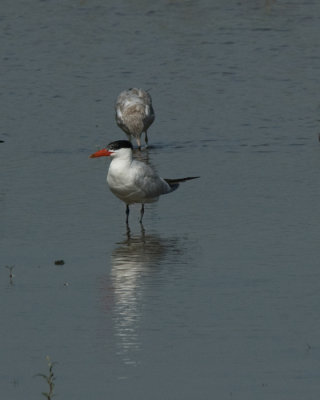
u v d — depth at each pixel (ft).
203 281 43.75
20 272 45.78
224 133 80.18
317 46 116.26
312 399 31.65
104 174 67.26
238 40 120.57
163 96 94.99
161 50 116.06
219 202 58.80
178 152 74.28
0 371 34.30
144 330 37.70
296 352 35.29
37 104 91.97
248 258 47.26
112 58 112.47
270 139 77.36
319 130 80.02
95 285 43.55
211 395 32.09
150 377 33.50
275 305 40.24
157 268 46.01
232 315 39.14
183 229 53.16
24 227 54.08
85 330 37.88
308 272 44.73
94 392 32.50
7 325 38.60
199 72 104.73
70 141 78.38
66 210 57.72
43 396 32.37
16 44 120.47
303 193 60.39
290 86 97.30
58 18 136.56
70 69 107.45
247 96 93.61
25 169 68.64
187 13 138.92
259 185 62.80
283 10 139.74
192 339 36.70
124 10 141.79
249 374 33.58
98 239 51.60
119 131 82.79
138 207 58.34
